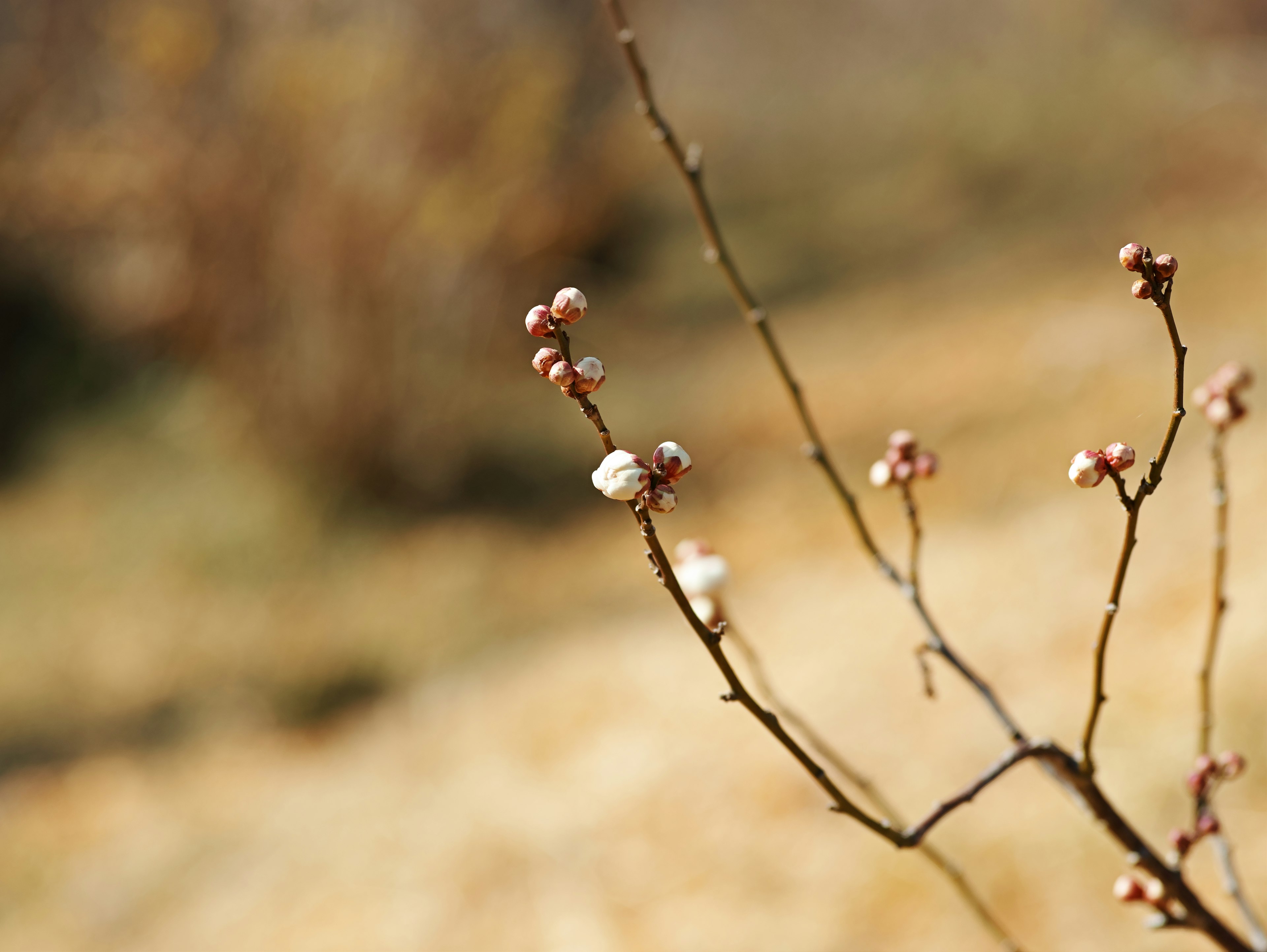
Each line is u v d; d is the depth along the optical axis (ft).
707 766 10.02
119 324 21.39
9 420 24.07
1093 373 16.46
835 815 8.92
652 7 23.35
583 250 24.73
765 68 45.80
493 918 9.02
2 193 19.83
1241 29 26.84
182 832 11.70
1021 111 30.86
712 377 22.58
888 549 13.85
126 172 18.08
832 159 37.76
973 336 20.38
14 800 12.89
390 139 18.37
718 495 17.31
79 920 10.64
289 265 18.25
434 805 10.80
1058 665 10.02
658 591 14.60
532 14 19.69
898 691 10.37
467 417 19.30
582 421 20.71
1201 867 7.34
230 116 18.03
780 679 11.38
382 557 17.10
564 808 10.05
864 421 18.25
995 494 14.30
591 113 20.83
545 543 16.94
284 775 12.59
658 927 8.46
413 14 18.52
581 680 12.46
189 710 14.25
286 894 10.21
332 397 18.28
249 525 17.76
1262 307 16.43
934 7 42.80
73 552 18.52
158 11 17.01
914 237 29.40
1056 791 8.38
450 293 18.79
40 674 15.48
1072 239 24.77
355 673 14.43
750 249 31.65
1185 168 24.93
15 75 18.63
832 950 7.74
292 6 17.92
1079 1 31.81
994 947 7.33
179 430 21.01
